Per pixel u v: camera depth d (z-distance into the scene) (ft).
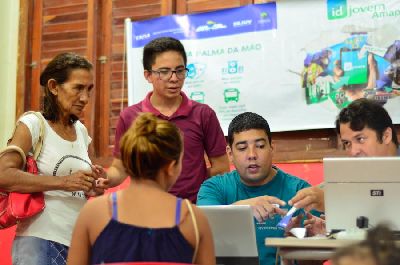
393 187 5.71
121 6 12.63
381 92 10.14
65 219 7.68
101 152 12.46
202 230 5.16
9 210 7.32
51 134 7.78
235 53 11.27
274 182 7.61
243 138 7.38
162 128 5.20
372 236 3.77
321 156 10.60
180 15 11.73
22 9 13.30
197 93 11.48
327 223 5.88
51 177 7.46
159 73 8.45
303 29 10.78
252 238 6.03
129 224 5.02
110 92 12.55
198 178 8.53
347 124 6.89
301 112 10.71
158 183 5.27
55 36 13.12
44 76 7.94
